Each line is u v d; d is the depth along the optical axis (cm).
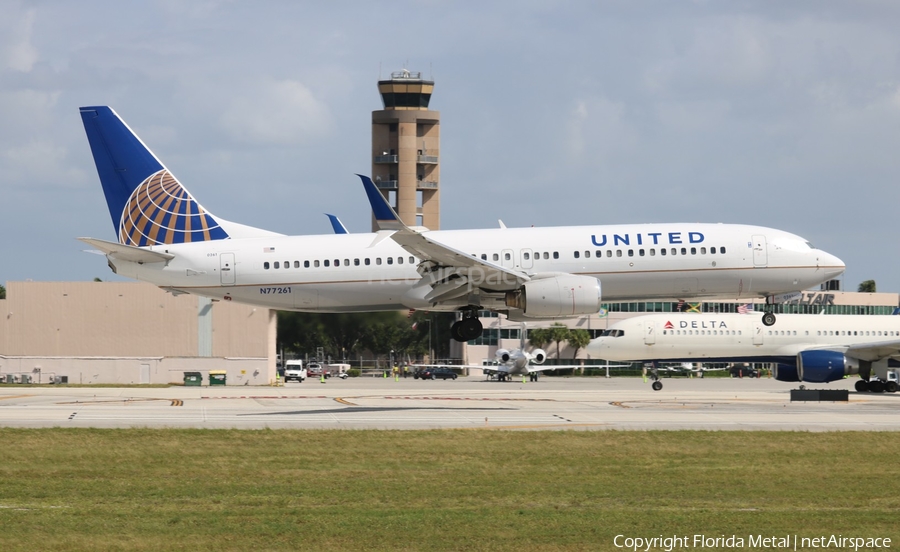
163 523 6994
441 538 6656
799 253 15812
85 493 8062
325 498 7919
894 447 10675
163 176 16375
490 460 9706
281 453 10012
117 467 9219
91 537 6575
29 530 6738
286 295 15775
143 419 12738
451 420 12912
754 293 15862
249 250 15812
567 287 14925
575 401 16962
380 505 7656
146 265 15850
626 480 8756
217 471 9050
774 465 9569
